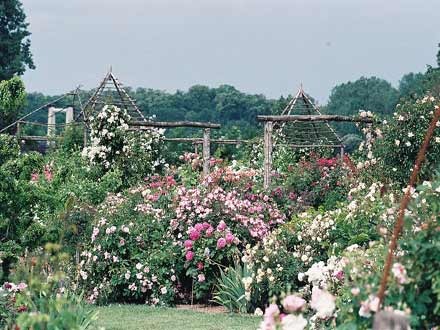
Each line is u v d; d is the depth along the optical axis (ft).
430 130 15.05
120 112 61.46
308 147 78.38
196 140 71.97
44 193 32.27
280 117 52.80
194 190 41.29
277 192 52.21
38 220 32.45
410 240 15.97
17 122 85.87
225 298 36.27
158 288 38.68
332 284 21.93
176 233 40.63
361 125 50.98
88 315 25.63
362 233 31.42
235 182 48.67
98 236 38.83
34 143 96.84
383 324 12.62
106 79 76.84
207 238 38.60
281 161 71.61
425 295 15.26
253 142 78.07
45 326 16.20
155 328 31.27
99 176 59.62
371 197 33.27
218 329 30.99
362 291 15.42
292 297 14.78
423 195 17.85
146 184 55.36
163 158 70.38
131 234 39.55
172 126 63.05
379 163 45.78
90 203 44.24
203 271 38.34
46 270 25.03
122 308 36.88
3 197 30.22
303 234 34.76
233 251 37.81
